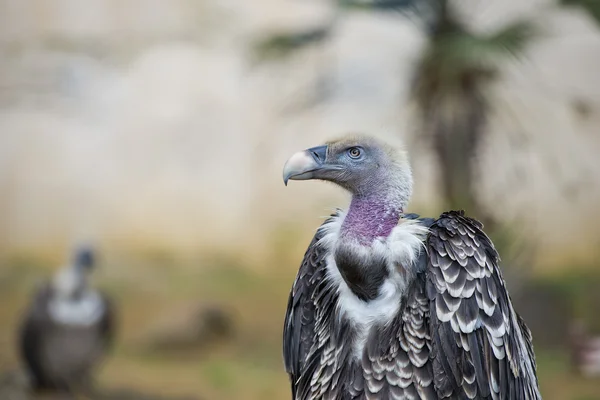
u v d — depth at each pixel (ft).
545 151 48.37
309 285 18.16
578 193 56.13
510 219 42.16
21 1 68.23
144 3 68.13
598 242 56.08
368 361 16.76
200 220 66.03
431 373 16.63
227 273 61.72
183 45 67.77
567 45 58.08
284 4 66.18
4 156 67.67
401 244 16.63
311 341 18.25
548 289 44.86
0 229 66.95
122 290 59.00
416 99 39.17
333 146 17.06
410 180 17.02
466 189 39.06
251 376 42.45
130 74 67.92
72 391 39.78
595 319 45.88
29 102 68.13
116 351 47.21
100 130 67.87
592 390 38.50
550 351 43.16
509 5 53.11
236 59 66.69
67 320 38.75
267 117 64.85
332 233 17.53
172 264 63.36
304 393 18.07
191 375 42.83
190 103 67.31
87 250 39.52
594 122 55.88
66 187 67.41
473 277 16.61
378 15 43.29
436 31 39.88
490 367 16.69
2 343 49.03
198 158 66.74
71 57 68.33
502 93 43.80
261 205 65.31
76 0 68.23
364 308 16.90
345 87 59.21
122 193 67.10
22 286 60.49
